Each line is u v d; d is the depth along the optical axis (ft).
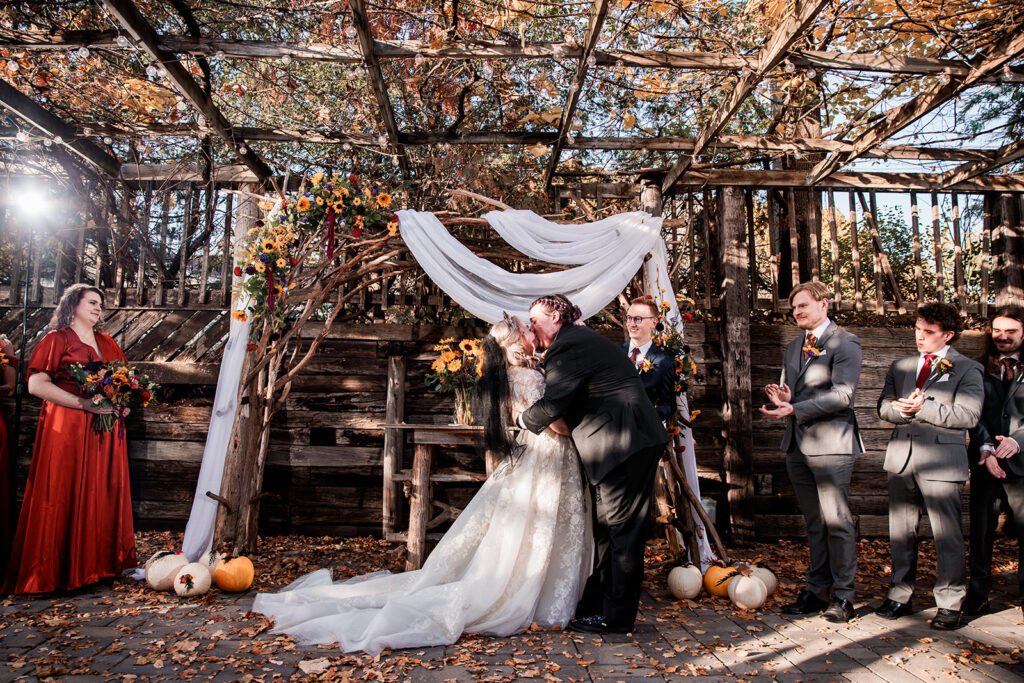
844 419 11.62
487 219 15.17
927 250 24.18
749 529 17.72
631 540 10.77
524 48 12.69
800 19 10.62
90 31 12.56
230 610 11.64
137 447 18.04
